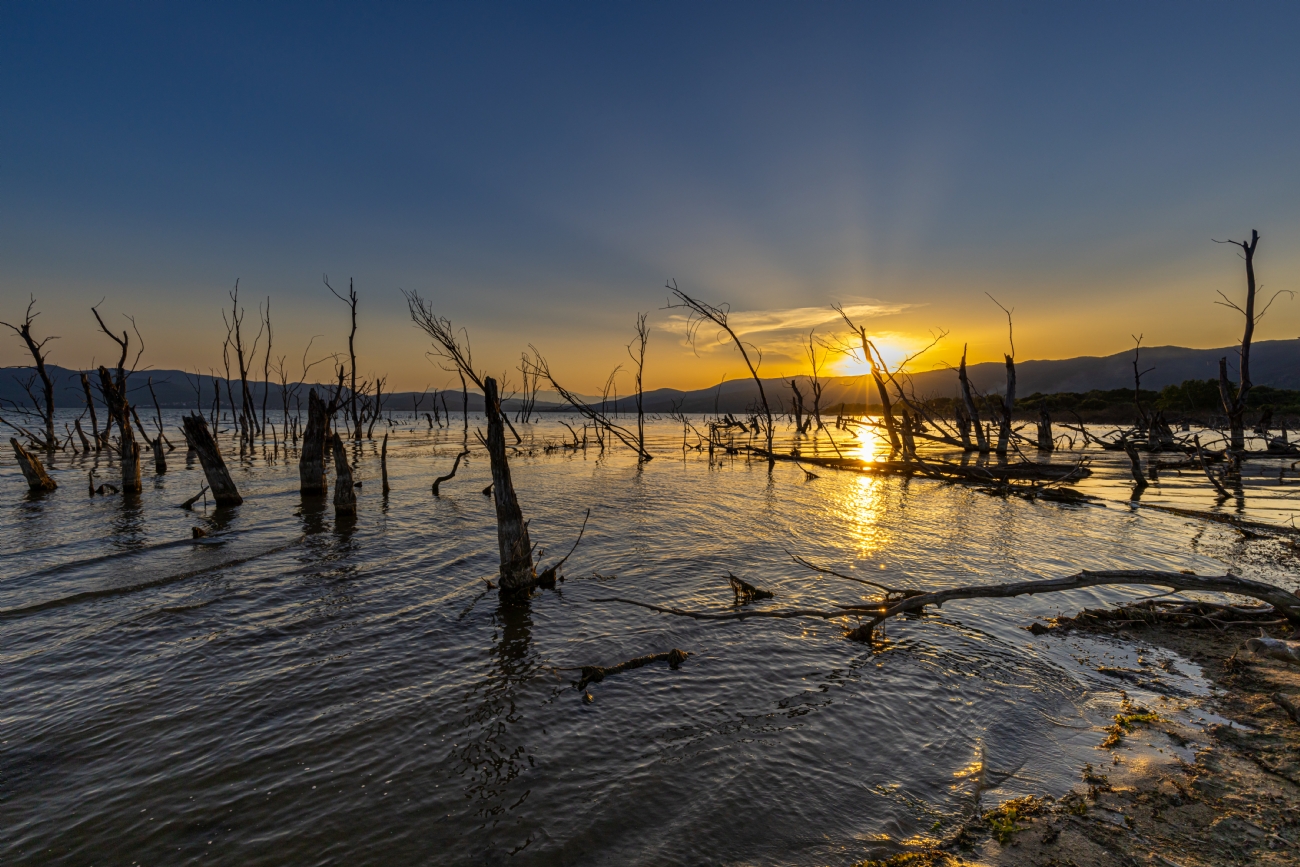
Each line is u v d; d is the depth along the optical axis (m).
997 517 15.75
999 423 33.41
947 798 4.40
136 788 4.68
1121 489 21.00
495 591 9.55
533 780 4.73
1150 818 4.05
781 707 5.81
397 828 4.19
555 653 7.17
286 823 4.26
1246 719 5.34
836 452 41.88
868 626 7.34
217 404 53.38
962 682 6.28
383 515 15.98
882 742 5.18
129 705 5.97
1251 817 4.01
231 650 7.29
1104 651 7.02
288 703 5.99
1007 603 8.77
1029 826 4.03
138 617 8.38
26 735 5.43
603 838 4.06
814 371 43.53
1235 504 17.38
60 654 7.18
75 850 4.01
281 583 9.95
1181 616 7.84
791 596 9.11
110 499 18.33
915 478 25.83
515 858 3.89
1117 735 5.16
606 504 18.06
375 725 5.57
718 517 15.79
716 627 7.93
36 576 10.27
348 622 8.22
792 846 3.94
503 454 9.09
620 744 5.22
